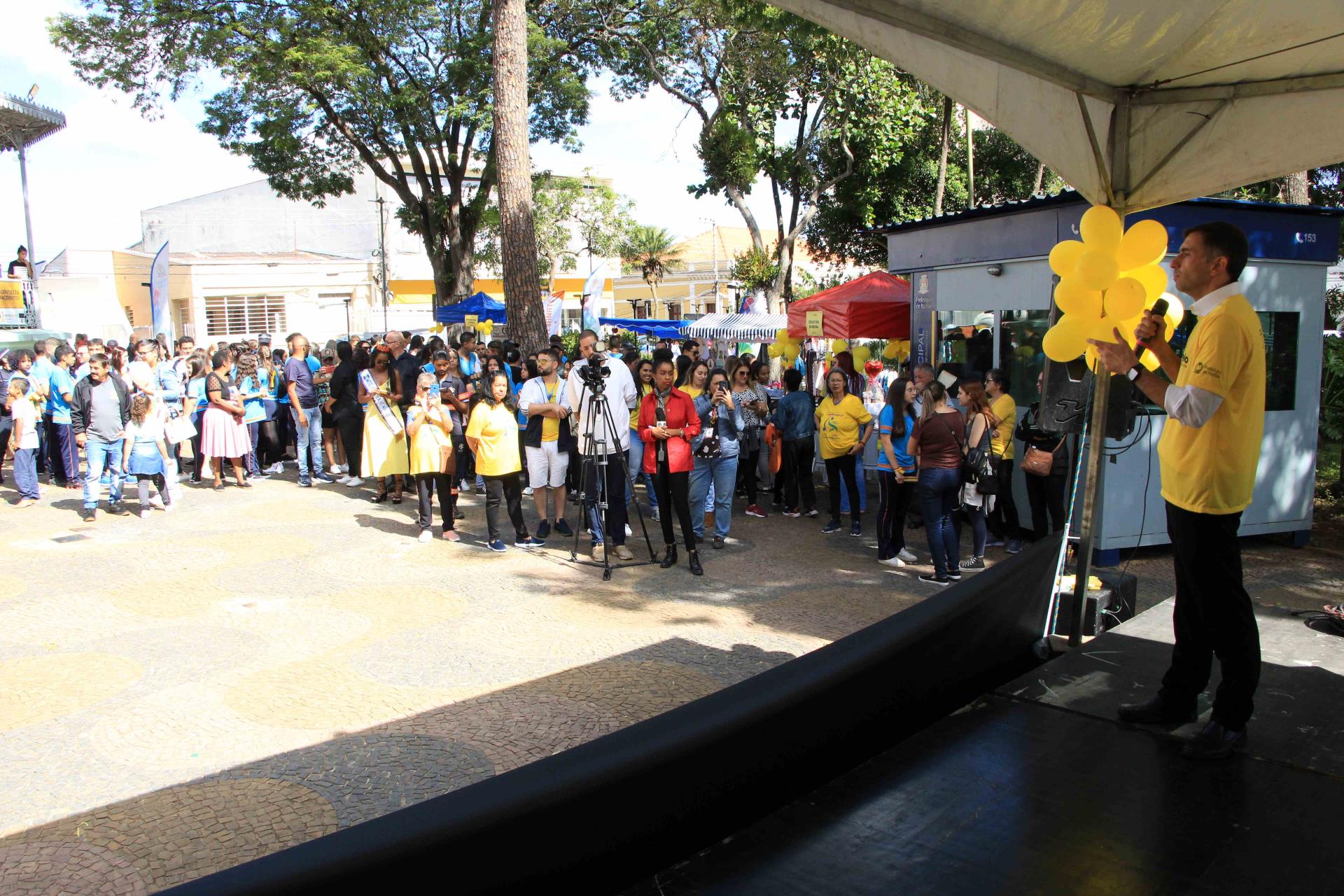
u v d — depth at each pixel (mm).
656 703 4828
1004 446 7809
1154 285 4340
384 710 4781
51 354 12117
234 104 21391
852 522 8984
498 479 8156
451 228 24469
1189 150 4039
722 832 2803
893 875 2562
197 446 12211
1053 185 20875
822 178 20703
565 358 12383
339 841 2055
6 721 4668
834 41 16688
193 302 36281
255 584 7172
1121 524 7473
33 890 3230
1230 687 3203
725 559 7961
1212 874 2520
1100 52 3598
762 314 20688
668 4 19312
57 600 6742
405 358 10320
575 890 2449
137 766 4180
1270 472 8070
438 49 22016
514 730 4520
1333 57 3477
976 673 3918
